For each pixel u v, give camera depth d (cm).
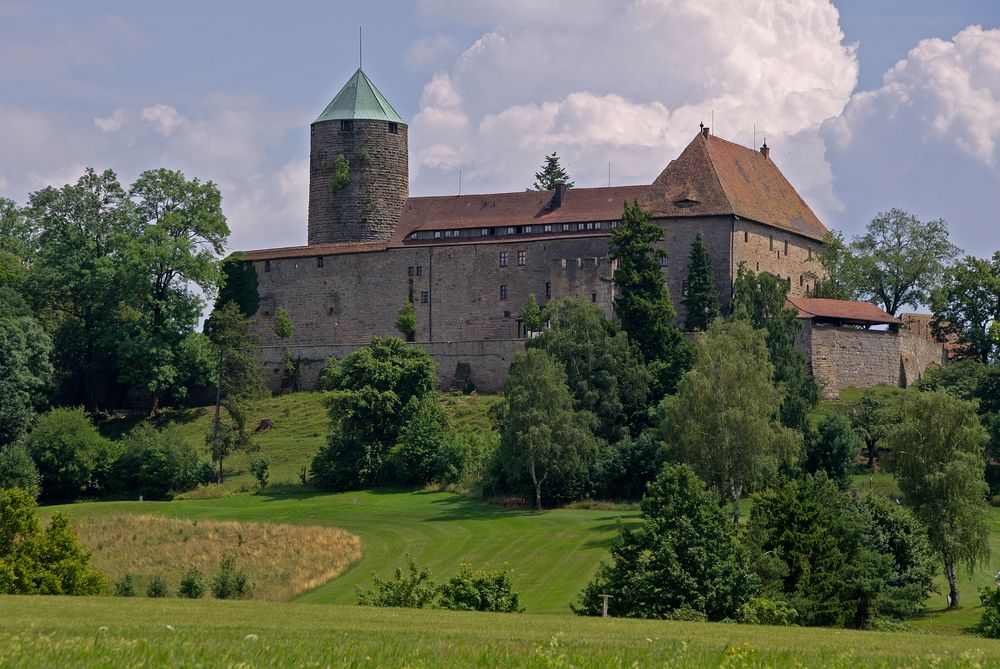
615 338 12438
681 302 14225
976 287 14725
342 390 13050
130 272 14712
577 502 11250
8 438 12975
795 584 6975
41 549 7300
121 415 15088
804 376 12606
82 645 3478
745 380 10106
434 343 14850
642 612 6550
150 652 3406
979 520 8531
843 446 11369
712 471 9888
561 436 11219
